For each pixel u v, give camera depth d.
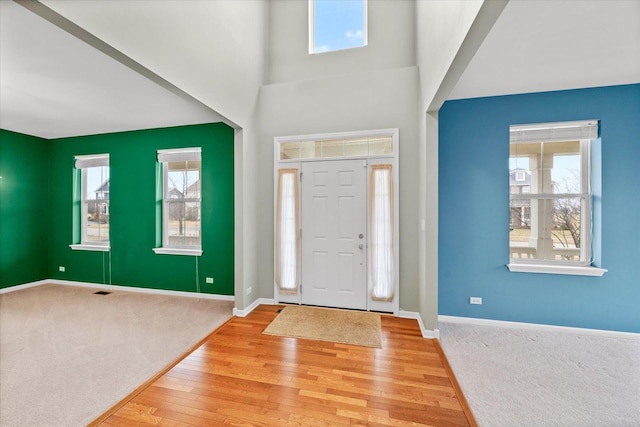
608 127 2.72
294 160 3.59
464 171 3.05
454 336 2.75
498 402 1.83
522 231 3.04
